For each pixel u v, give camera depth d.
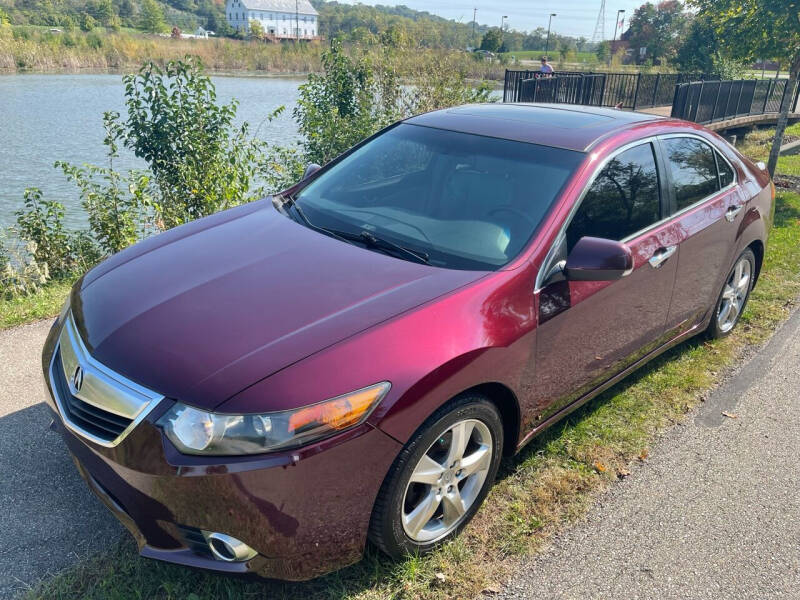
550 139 3.48
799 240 7.67
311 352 2.32
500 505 3.12
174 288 2.75
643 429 3.82
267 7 158.25
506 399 2.93
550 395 3.17
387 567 2.69
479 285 2.76
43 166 15.96
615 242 2.90
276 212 3.57
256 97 30.19
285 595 2.52
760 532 3.08
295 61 52.78
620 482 3.36
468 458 2.80
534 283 2.90
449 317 2.59
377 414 2.31
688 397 4.19
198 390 2.22
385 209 3.37
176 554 2.33
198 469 2.15
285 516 2.23
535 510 3.11
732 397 4.23
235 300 2.62
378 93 10.56
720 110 17.91
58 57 47.00
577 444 3.62
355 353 2.34
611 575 2.77
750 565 2.88
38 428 3.52
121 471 2.28
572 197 3.15
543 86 15.30
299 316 2.51
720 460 3.59
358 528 2.41
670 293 3.85
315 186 3.79
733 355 4.77
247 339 2.39
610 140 3.48
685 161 4.00
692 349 4.77
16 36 49.62
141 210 7.80
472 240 3.06
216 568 2.27
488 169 3.38
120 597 2.45
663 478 3.41
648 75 18.92
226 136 8.54
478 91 11.20
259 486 2.17
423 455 2.52
